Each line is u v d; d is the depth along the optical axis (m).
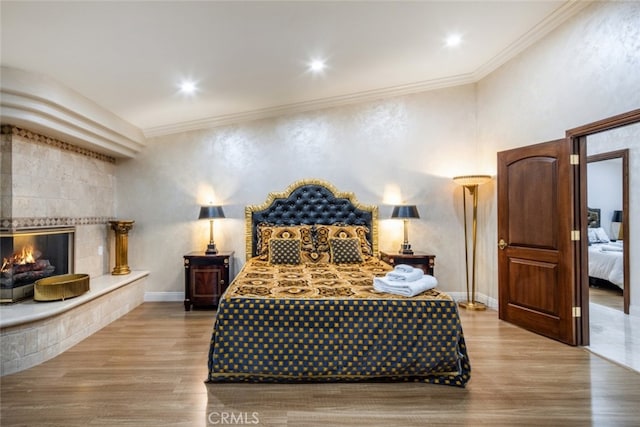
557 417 1.95
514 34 3.47
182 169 4.58
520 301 3.54
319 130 4.61
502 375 2.46
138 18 2.19
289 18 2.48
